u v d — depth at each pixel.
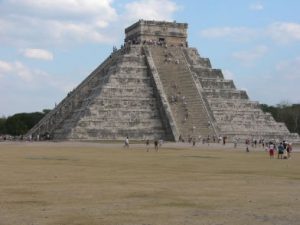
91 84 156.12
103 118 136.38
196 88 145.75
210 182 37.09
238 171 47.22
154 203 27.00
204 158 66.69
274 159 67.06
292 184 36.16
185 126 136.38
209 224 21.75
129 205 26.31
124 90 142.00
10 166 49.94
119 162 57.62
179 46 161.75
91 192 31.03
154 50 155.00
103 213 24.06
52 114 150.88
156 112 142.12
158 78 145.75
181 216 23.45
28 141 135.25
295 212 24.56
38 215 23.47
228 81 157.62
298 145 134.12
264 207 25.91
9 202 27.02
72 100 152.88
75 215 23.52
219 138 135.25
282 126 152.12
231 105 150.00
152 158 65.50
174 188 33.28
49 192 30.91
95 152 78.94
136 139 137.00
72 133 132.62
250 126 148.12
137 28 161.62
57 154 72.19
